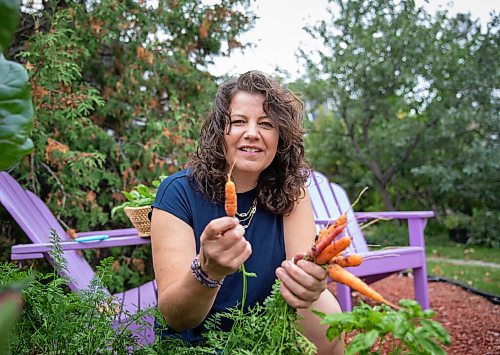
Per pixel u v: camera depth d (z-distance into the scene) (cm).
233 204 116
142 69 438
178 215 161
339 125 978
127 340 154
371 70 888
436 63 853
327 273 113
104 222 402
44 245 246
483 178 867
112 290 409
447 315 394
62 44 380
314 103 965
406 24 865
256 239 168
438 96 888
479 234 855
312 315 151
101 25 407
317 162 998
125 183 407
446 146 886
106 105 421
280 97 163
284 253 174
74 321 153
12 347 142
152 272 443
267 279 167
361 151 934
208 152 165
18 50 397
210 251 115
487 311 402
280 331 119
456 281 524
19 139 97
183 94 461
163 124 417
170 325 141
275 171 172
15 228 390
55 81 390
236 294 162
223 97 164
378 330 100
